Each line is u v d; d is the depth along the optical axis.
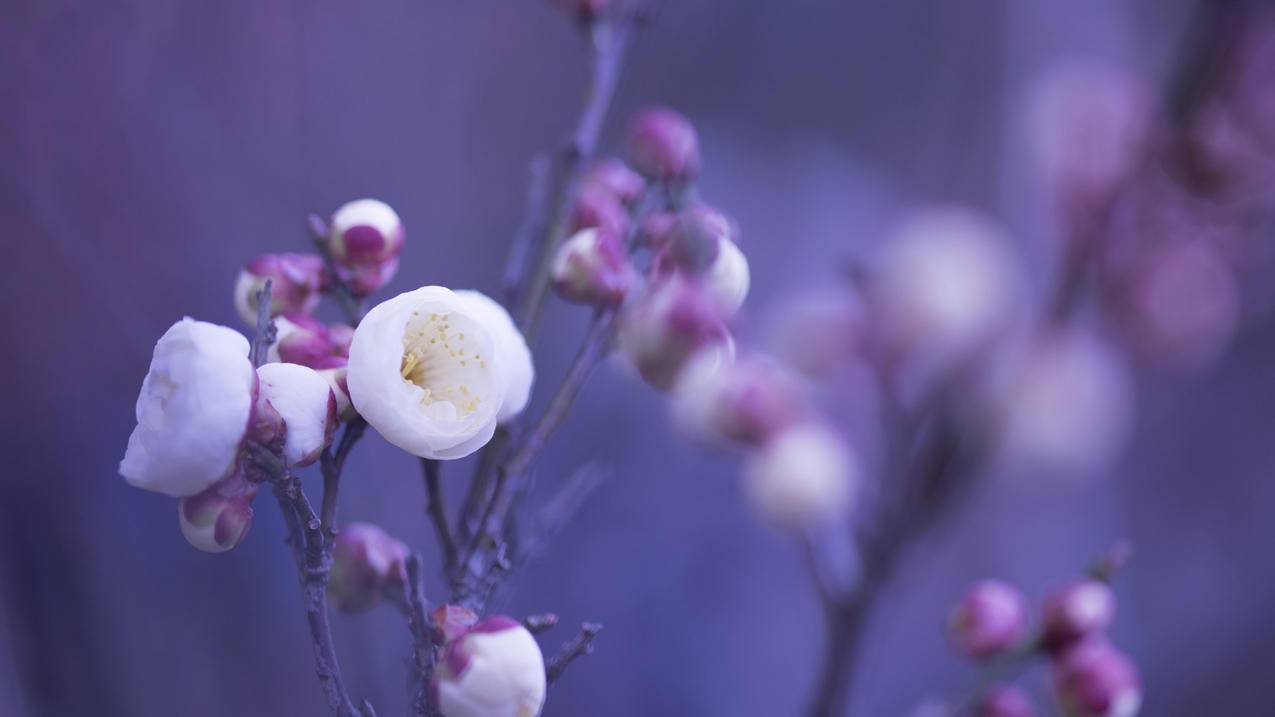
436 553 0.56
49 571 0.58
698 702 0.81
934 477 0.54
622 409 0.86
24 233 0.58
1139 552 1.05
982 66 1.14
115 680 0.57
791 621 0.87
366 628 0.49
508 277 0.45
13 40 0.57
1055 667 0.48
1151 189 0.61
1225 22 0.56
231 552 0.61
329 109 0.73
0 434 0.59
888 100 1.17
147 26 0.61
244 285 0.42
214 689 0.59
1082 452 0.64
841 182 1.09
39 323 0.60
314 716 0.60
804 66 1.11
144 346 0.60
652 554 0.85
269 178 0.68
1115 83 0.67
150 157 0.61
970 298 0.57
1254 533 1.09
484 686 0.40
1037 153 0.68
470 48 0.85
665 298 0.43
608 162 0.46
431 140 0.82
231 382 0.39
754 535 0.89
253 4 0.68
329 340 0.41
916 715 0.51
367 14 0.77
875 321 0.56
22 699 0.55
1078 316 0.59
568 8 0.48
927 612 0.93
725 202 1.03
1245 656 1.02
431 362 0.41
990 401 0.55
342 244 0.42
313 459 0.40
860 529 0.54
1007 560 0.98
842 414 0.59
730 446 0.53
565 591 0.79
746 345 0.59
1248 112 0.56
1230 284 0.67
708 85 1.06
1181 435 1.10
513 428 0.44
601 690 0.78
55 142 0.58
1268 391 1.12
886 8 1.15
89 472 0.60
